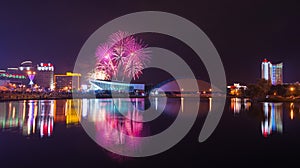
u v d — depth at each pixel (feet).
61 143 33.50
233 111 85.25
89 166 24.14
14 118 58.54
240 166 24.35
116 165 24.59
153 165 24.75
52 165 24.26
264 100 152.56
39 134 39.45
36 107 89.35
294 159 26.45
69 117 61.87
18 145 32.14
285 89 171.22
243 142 35.22
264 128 47.34
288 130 44.93
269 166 24.22
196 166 24.49
